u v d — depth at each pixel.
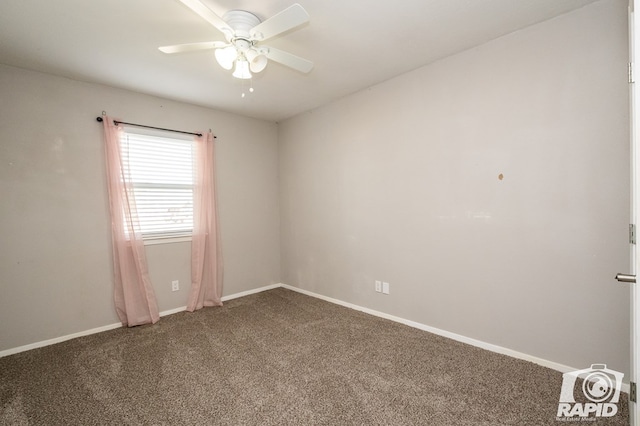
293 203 4.30
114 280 3.09
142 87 3.11
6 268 2.58
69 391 2.03
